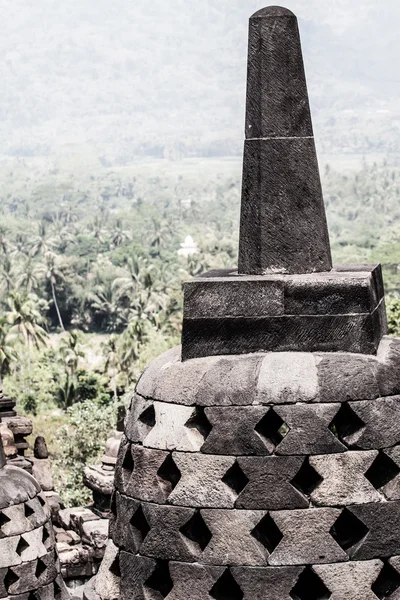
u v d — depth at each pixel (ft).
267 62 28.99
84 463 157.48
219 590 26.84
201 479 26.76
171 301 374.84
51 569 36.63
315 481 26.48
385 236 514.68
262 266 28.86
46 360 330.95
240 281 27.68
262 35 29.07
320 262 28.94
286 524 26.20
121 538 28.09
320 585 26.23
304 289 27.37
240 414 26.66
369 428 26.45
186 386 27.37
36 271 517.96
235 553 26.40
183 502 26.89
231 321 27.68
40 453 55.67
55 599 36.76
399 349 27.81
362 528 26.40
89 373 318.04
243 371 26.99
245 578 26.30
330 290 27.30
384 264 371.97
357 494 26.25
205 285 27.91
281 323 27.43
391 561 26.32
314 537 26.17
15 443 58.54
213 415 26.84
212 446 26.73
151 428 27.94
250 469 26.43
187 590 26.76
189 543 26.96
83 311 518.37
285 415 26.45
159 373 28.22
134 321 322.75
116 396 289.33
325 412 26.40
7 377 315.99
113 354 309.22
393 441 26.50
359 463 26.35
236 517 26.43
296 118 28.96
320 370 26.73
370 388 26.58
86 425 164.04
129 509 27.84
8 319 334.03
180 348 29.48
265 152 28.94
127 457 28.32
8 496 36.06
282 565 26.18
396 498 26.40
